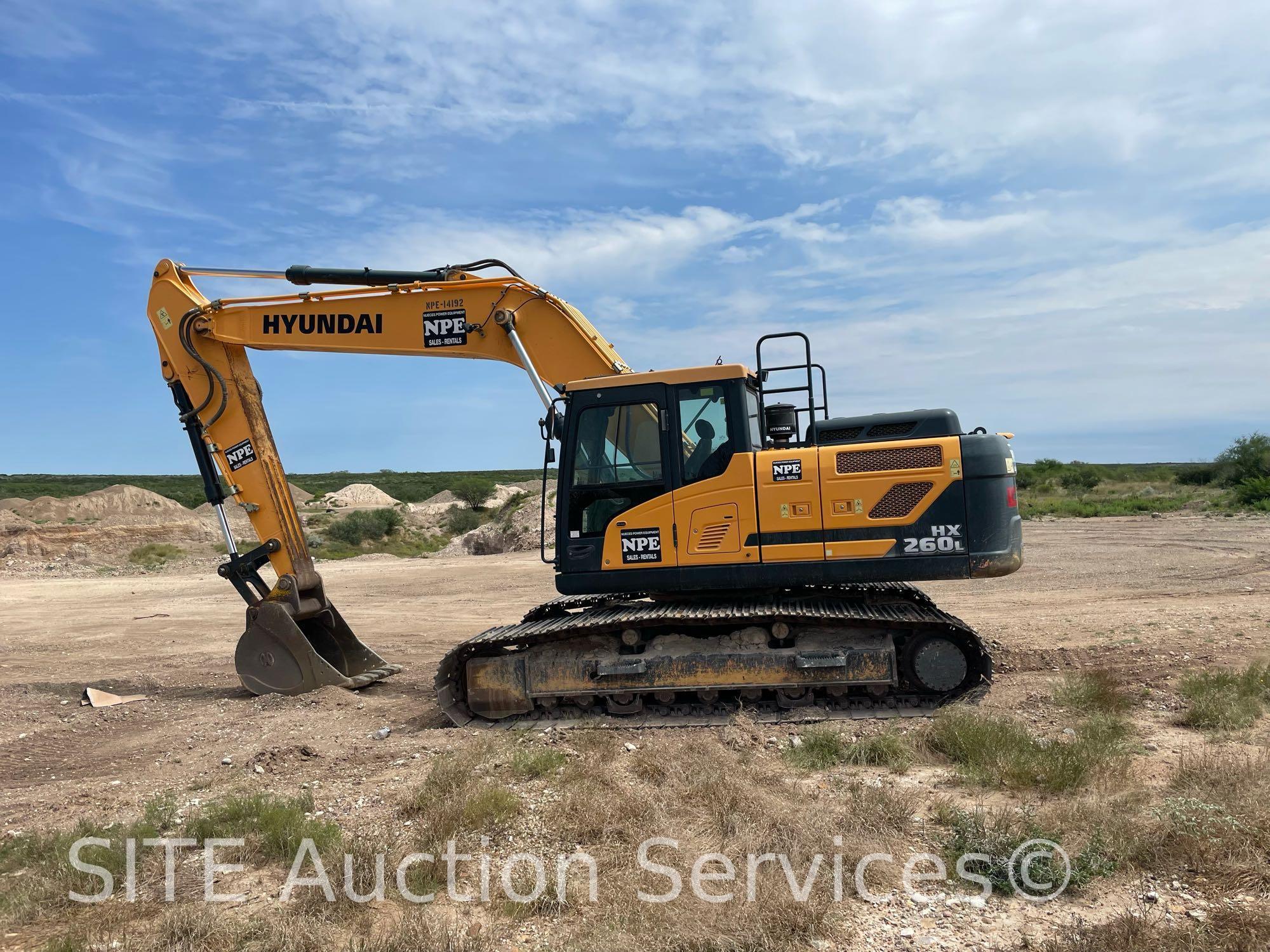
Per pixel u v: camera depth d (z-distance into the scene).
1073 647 9.26
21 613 19.39
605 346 8.70
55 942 4.15
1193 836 4.38
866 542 7.54
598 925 4.00
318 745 7.56
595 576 7.88
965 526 7.46
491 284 8.87
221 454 9.77
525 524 30.28
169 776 7.12
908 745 6.34
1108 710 6.96
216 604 19.62
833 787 5.68
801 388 8.17
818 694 7.73
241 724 8.48
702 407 7.78
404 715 8.52
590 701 7.85
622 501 7.89
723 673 7.55
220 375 9.70
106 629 16.34
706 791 5.43
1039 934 3.84
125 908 4.50
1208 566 15.35
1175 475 39.06
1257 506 24.27
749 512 7.65
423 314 9.08
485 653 8.03
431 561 27.39
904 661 7.55
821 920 3.92
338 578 23.31
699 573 7.72
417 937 3.95
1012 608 12.31
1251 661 8.12
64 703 10.16
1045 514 28.27
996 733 6.12
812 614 7.37
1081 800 5.00
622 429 7.91
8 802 6.65
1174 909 3.95
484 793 5.56
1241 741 6.05
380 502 57.97
